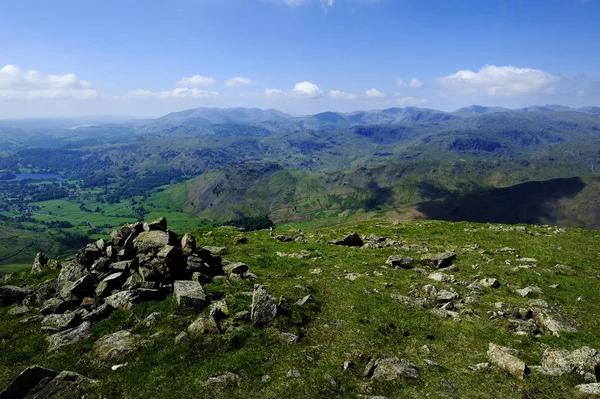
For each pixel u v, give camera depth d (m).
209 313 28.67
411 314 31.27
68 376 20.69
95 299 30.78
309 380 21.02
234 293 32.53
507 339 26.72
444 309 32.50
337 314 30.77
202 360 23.16
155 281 33.03
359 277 40.88
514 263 47.44
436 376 21.66
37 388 19.89
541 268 44.78
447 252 50.91
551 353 22.47
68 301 30.72
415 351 25.19
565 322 28.62
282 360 23.45
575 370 20.72
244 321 27.75
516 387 20.03
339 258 50.03
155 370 21.91
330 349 25.27
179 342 24.58
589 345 25.14
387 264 47.00
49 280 35.25
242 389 20.30
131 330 26.59
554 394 19.20
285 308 30.19
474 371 22.05
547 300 34.72
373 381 21.19
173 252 35.28
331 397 19.73
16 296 33.72
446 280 40.47
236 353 23.94
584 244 57.50
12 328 28.02
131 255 37.12
